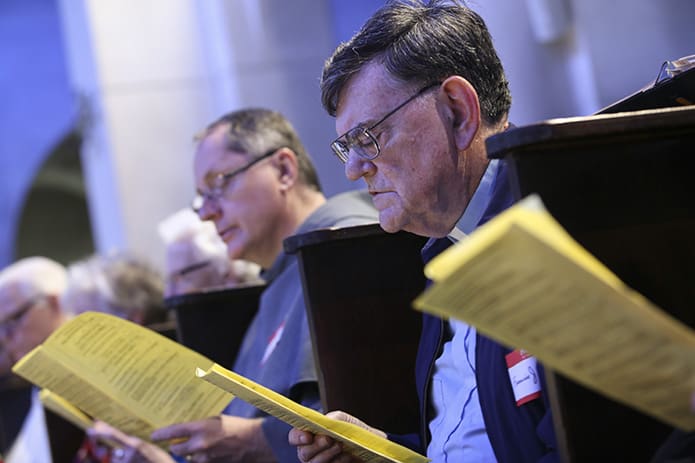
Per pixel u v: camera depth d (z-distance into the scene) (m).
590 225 1.81
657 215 1.84
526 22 6.33
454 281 1.36
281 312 3.89
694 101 2.24
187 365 3.20
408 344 3.02
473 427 2.53
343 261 3.01
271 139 4.27
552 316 1.39
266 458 3.29
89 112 8.51
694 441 1.67
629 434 1.79
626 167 1.84
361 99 2.62
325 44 8.23
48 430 4.68
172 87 8.32
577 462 1.77
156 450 3.80
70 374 3.23
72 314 5.41
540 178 1.80
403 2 2.66
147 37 8.36
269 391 2.35
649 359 1.40
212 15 8.22
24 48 15.41
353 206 3.74
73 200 16.05
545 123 1.78
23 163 15.50
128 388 3.25
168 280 5.28
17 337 5.68
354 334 2.99
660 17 6.14
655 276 1.81
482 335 2.40
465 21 2.65
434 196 2.60
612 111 2.29
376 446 2.41
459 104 2.60
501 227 1.30
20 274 5.80
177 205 8.24
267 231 4.25
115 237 8.32
